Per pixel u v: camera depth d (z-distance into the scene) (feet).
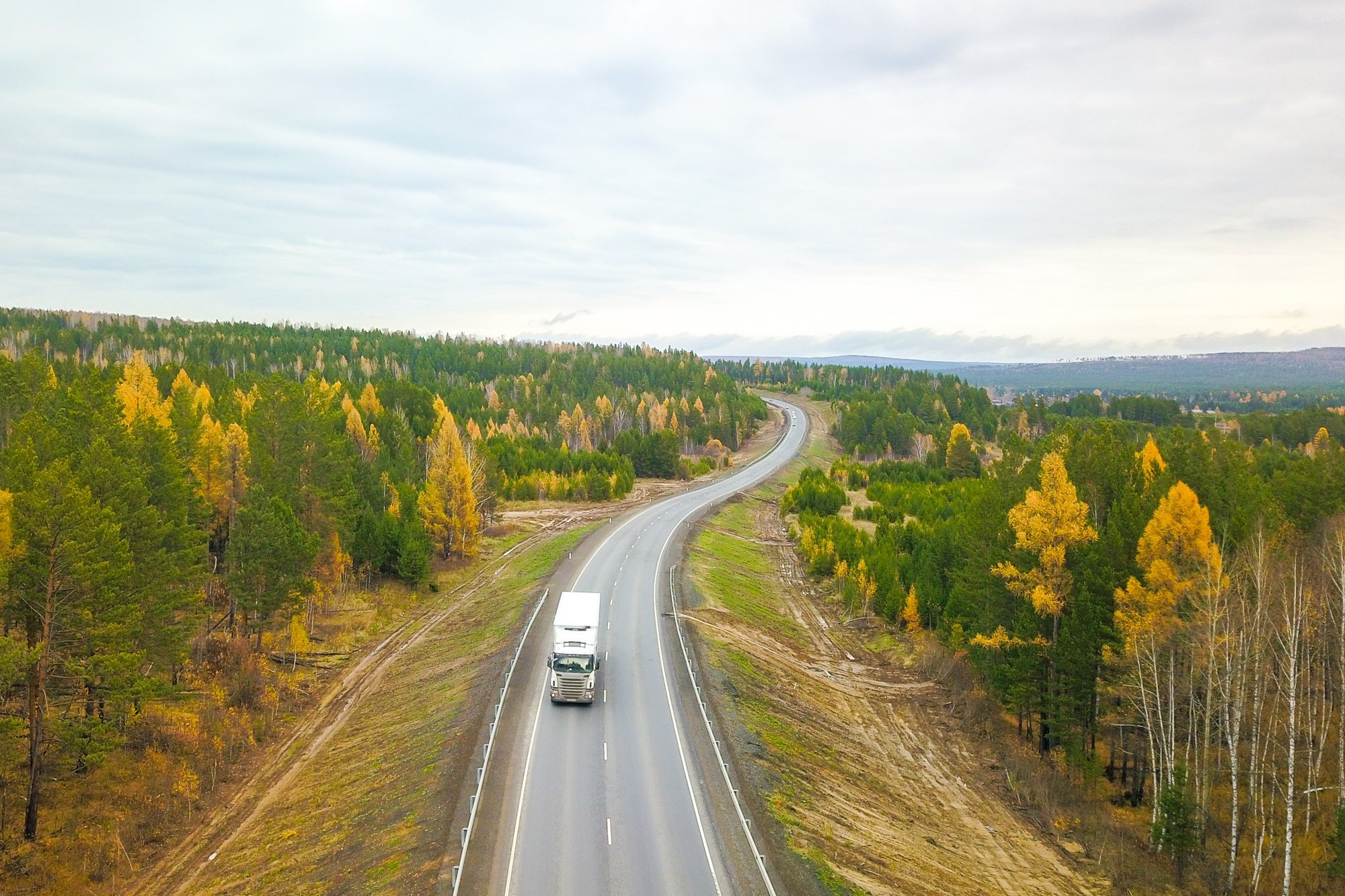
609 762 115.55
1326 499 167.73
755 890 87.76
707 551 277.85
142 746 136.05
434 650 183.83
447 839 94.07
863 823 115.14
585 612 145.38
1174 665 133.39
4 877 103.71
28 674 112.68
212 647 171.63
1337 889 111.55
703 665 159.43
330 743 144.66
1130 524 143.74
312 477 216.54
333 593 213.46
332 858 100.01
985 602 162.20
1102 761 145.28
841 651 207.62
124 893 103.91
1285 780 132.36
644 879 88.38
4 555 111.65
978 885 108.99
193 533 152.66
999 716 167.84
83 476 131.23
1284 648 122.62
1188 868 117.08
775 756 126.00
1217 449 232.12
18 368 231.09
